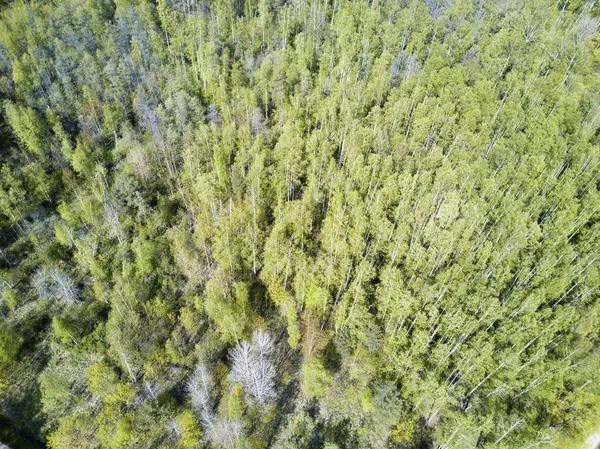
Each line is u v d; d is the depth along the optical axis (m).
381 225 66.50
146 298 65.44
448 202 69.75
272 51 105.50
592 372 56.28
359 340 58.22
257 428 54.78
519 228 67.31
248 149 81.75
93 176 81.56
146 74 97.19
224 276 64.44
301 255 65.81
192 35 105.50
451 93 89.94
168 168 80.00
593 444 55.12
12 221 75.38
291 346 59.91
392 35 104.44
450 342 57.09
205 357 58.94
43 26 103.25
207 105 94.12
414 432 55.22
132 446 52.31
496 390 54.75
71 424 54.03
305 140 82.81
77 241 70.44
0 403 56.56
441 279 61.66
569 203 73.19
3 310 65.19
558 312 60.81
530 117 86.50
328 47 103.69
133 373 58.38
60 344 61.91
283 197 75.19
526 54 103.75
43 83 92.94
